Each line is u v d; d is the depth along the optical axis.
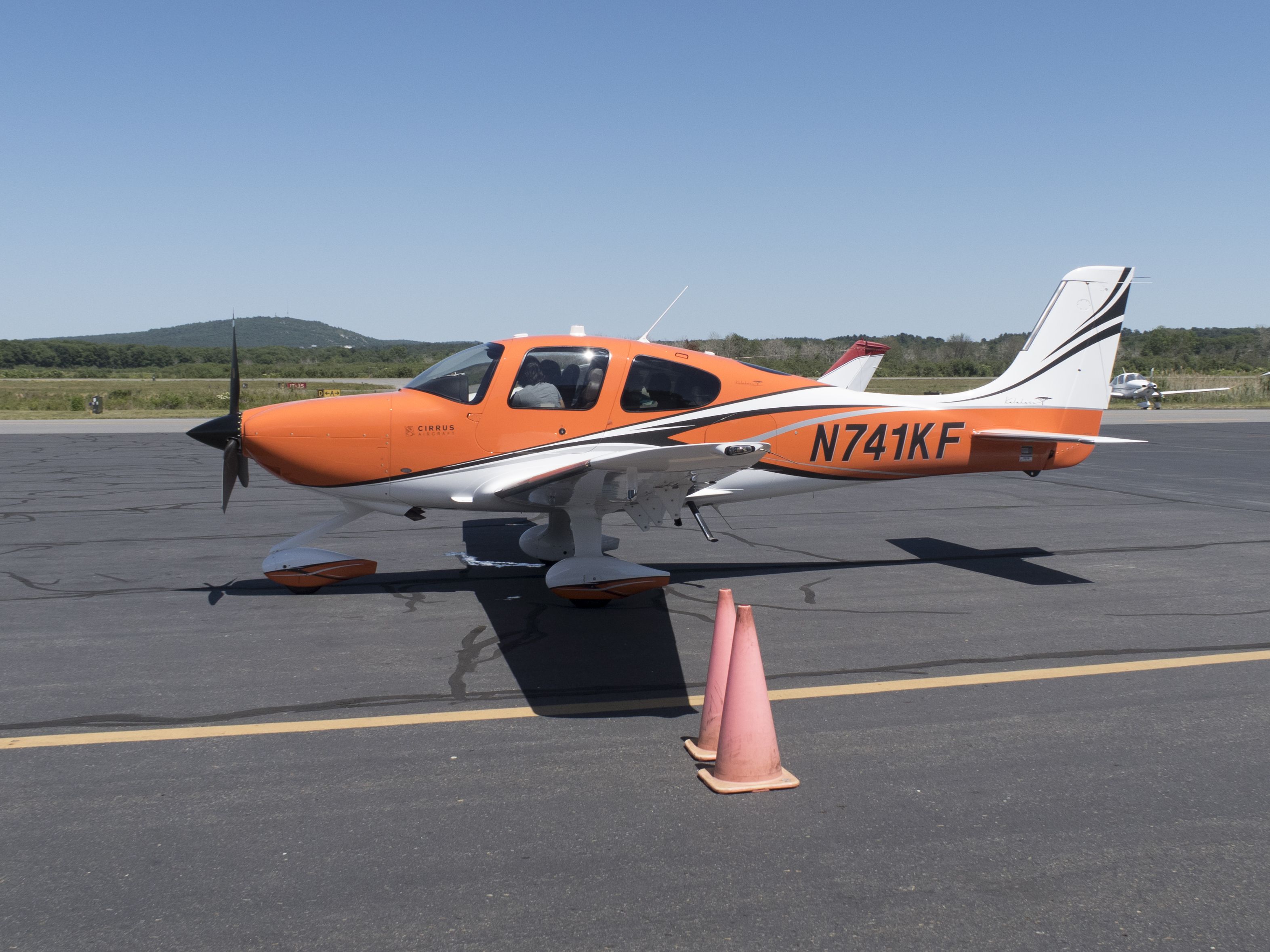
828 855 2.82
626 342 6.36
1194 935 2.43
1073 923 2.48
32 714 4.01
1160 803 3.18
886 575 6.86
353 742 3.71
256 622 5.51
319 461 6.02
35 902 2.57
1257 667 4.68
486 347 6.27
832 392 6.84
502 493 5.69
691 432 6.41
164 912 2.52
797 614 5.73
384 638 5.18
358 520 9.31
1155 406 37.56
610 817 3.08
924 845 2.88
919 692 4.30
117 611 5.75
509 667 4.70
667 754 3.61
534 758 3.57
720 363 6.57
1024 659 4.79
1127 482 12.80
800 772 3.43
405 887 2.64
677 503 5.77
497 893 2.61
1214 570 7.02
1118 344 7.29
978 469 7.20
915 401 7.01
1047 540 8.30
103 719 3.95
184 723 3.91
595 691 4.34
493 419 6.09
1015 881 2.68
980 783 3.33
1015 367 7.18
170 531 8.70
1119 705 4.12
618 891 2.62
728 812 3.11
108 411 32.97
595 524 6.00
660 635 5.28
